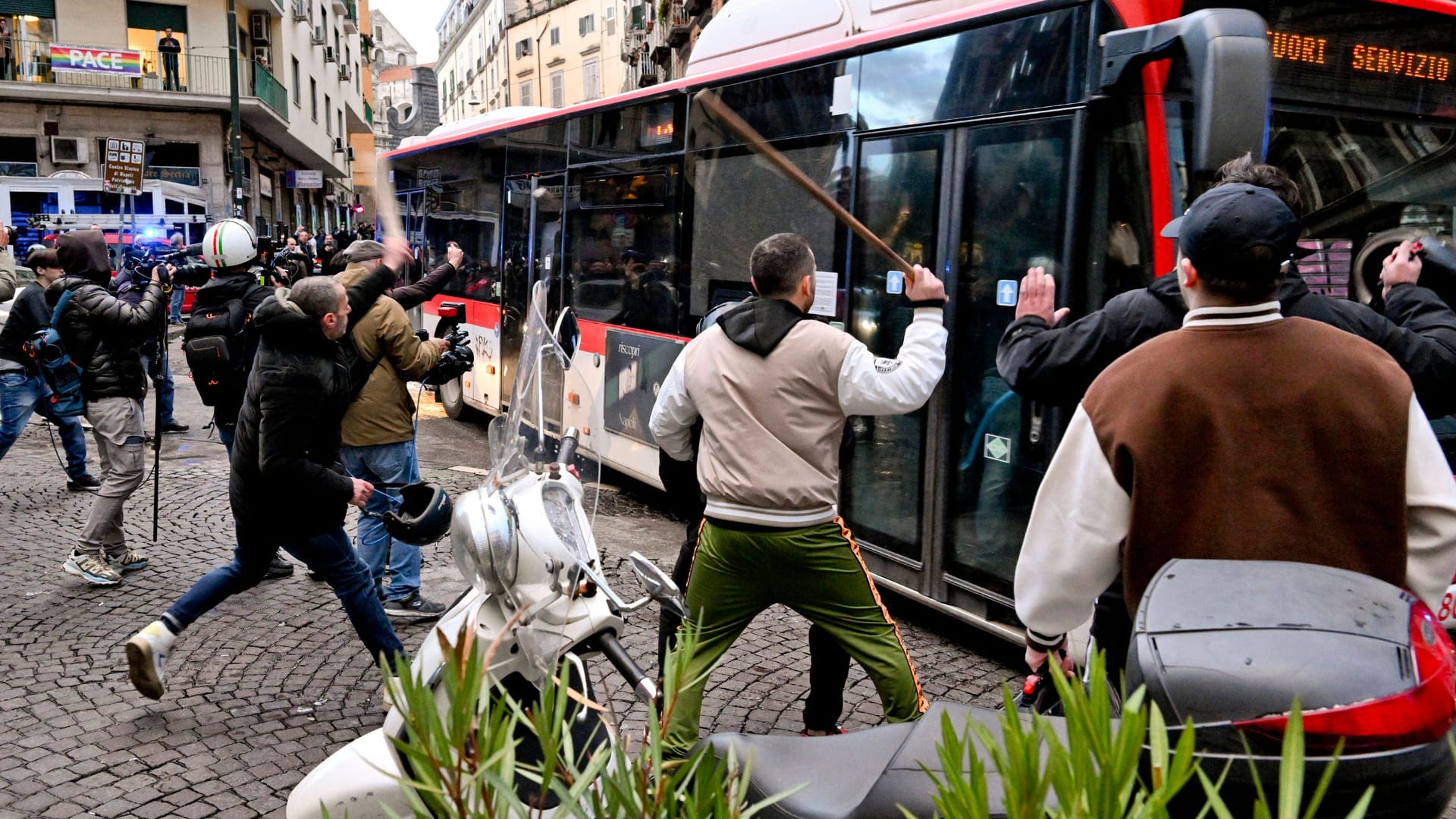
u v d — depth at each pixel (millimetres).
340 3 46469
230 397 5609
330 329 3854
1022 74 4523
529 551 2260
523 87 70438
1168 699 1478
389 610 5270
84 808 3461
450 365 5246
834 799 1804
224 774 3699
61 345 7621
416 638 5000
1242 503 1956
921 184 5074
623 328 7727
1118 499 2076
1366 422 1918
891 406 2988
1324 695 1398
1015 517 4586
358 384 4930
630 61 50312
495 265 10227
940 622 5449
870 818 1655
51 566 6078
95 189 26625
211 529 6895
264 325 3812
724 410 3090
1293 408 1947
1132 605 2090
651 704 1418
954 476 4902
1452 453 4195
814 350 3018
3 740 3939
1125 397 2057
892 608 5629
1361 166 4379
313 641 4973
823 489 3037
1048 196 4395
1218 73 3197
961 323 4859
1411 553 1966
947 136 4914
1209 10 3342
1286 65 4211
